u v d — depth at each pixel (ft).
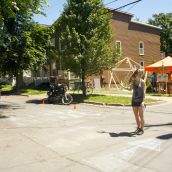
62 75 110.83
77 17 77.66
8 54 91.56
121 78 130.62
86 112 53.98
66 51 78.18
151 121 41.86
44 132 36.04
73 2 78.59
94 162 23.90
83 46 76.07
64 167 22.98
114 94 86.38
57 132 35.81
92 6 77.77
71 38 76.23
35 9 55.36
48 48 108.37
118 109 58.39
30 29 89.61
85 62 76.59
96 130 36.27
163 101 69.05
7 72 108.68
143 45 142.31
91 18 77.05
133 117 46.24
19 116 50.19
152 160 23.86
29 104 70.90
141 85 33.12
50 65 128.77
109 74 126.00
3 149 28.66
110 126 38.73
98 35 77.41
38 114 52.29
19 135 34.60
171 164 22.80
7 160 25.14
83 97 76.07
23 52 91.91
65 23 79.71
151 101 67.62
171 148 27.04
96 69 78.13
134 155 25.32
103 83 123.54
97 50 75.56
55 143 30.40
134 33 138.51
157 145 28.22
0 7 48.55
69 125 40.55
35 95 97.19
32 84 133.18
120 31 132.16
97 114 50.88
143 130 34.40
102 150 27.17
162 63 89.66
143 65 142.10
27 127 39.63
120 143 29.37
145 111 53.67
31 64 98.48
